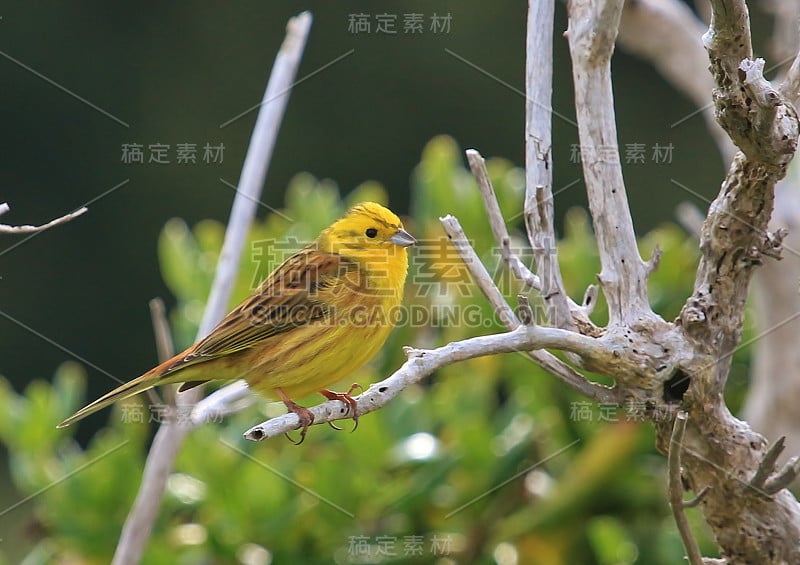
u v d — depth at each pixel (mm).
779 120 7020
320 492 10695
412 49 26766
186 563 10797
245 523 10805
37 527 11320
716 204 7637
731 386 13445
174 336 12438
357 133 26578
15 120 26312
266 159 10227
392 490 10719
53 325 24672
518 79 26766
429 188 12289
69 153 26312
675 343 7691
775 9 13617
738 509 7840
